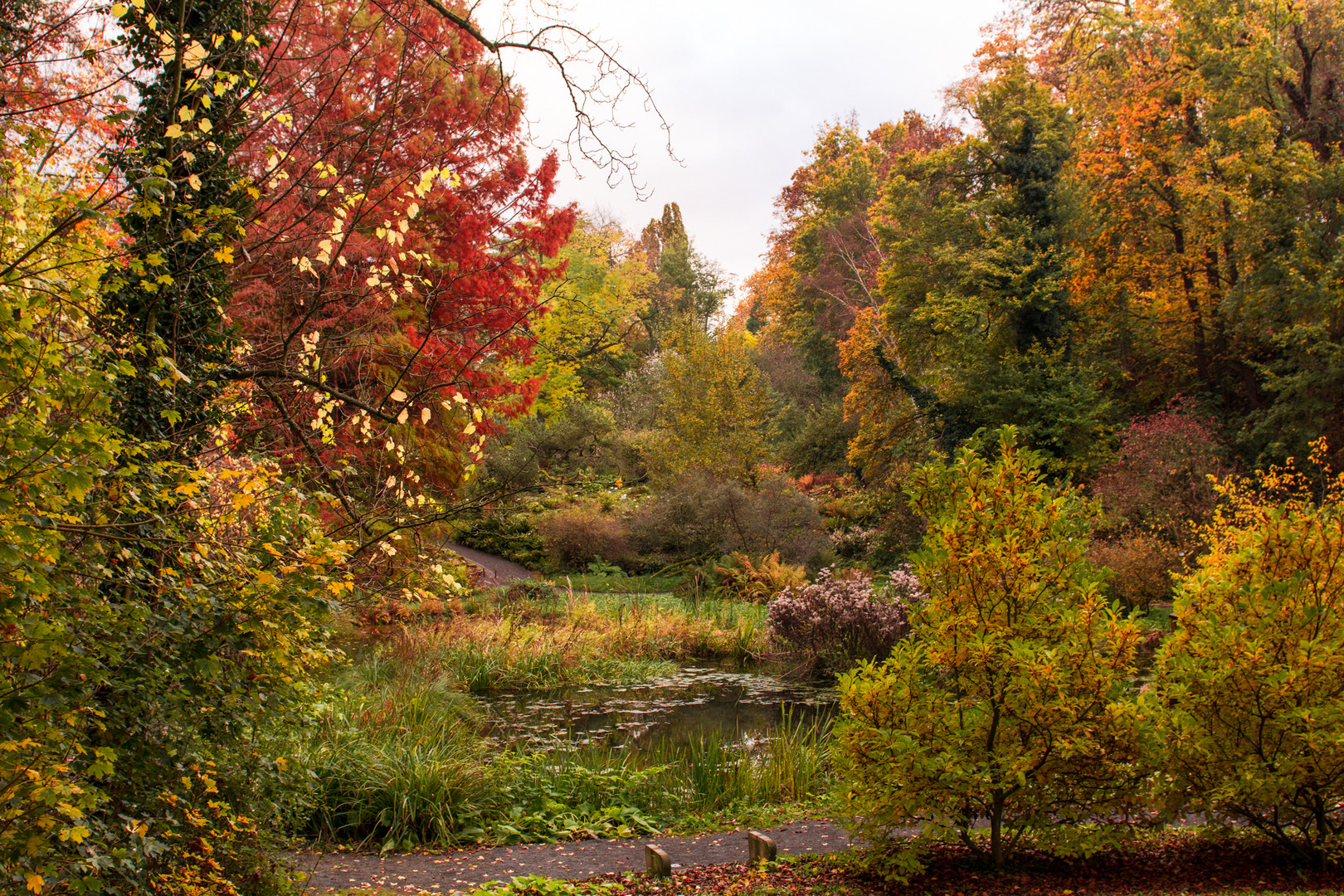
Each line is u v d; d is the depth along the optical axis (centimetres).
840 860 534
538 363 3388
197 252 491
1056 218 2292
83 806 263
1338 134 2323
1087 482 2080
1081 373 2211
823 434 3347
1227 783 487
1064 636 499
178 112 407
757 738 961
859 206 3719
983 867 514
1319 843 500
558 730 1010
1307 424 2019
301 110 693
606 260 4072
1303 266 2091
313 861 559
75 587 303
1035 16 2575
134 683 318
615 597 2070
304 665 433
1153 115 2373
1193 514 1650
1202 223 2334
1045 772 497
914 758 483
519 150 1092
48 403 275
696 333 2942
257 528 404
